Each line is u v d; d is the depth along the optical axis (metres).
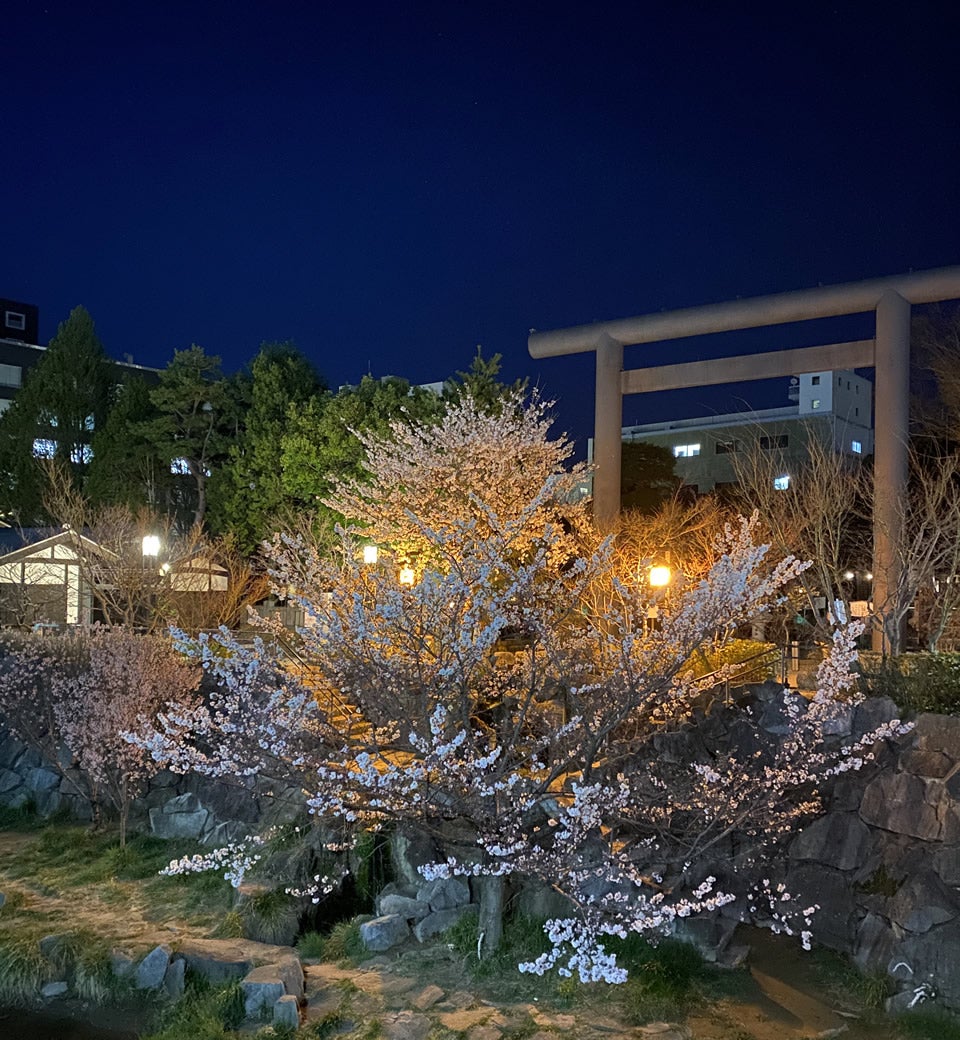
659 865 8.71
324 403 27.78
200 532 25.78
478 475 16.61
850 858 8.73
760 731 9.98
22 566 22.36
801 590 14.34
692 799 8.88
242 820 11.12
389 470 17.17
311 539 19.25
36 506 33.50
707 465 40.09
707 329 19.92
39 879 10.38
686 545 20.56
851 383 42.28
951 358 22.80
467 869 7.73
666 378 20.42
